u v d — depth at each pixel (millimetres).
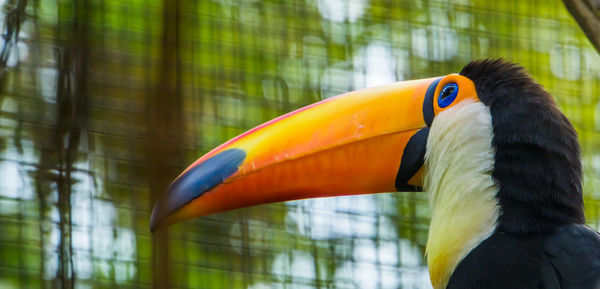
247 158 9383
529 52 15547
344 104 9539
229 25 14047
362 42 14797
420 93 9391
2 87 11875
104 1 12750
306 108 9672
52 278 11633
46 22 12195
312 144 9375
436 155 9031
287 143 9406
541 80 15531
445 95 9219
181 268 12977
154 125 10484
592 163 15117
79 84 11625
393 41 14914
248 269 13352
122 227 12266
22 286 11750
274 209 13688
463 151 8836
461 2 15406
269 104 13945
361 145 9359
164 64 11414
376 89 9602
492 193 8719
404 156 9305
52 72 11992
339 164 9367
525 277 8375
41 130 11812
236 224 13438
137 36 12719
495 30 15484
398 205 14266
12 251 11836
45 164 11781
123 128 12188
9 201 11891
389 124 9344
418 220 14281
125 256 12297
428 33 15094
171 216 9320
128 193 12273
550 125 8773
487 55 15352
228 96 13734
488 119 8875
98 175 12117
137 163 12188
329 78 14461
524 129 8734
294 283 13516
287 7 14562
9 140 11914
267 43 14281
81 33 12180
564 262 8359
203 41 13844
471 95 9070
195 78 13578
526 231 8555
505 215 8641
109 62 12406
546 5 16031
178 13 11922
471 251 8656
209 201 9336
